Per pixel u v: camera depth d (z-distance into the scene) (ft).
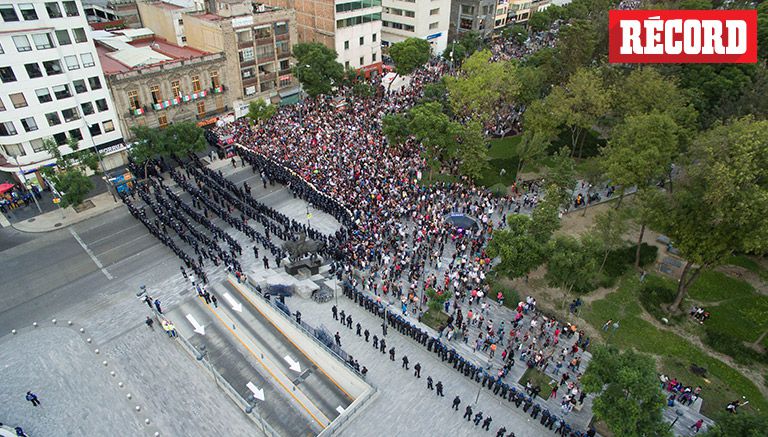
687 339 132.57
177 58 236.22
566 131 247.09
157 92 223.30
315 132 223.71
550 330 132.77
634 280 153.28
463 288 143.13
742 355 126.93
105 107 203.00
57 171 182.29
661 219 130.41
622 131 171.83
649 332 134.31
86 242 167.22
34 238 169.17
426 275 149.59
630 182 158.81
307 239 163.02
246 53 251.19
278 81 271.69
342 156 202.80
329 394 116.88
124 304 140.67
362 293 142.72
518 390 115.65
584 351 126.72
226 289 146.20
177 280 149.79
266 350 127.44
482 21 385.70
